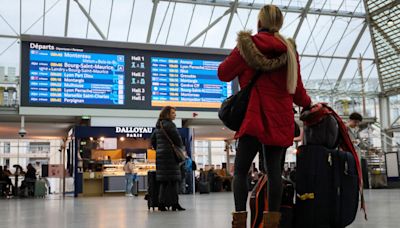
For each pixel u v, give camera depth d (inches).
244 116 120.6
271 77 120.5
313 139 144.5
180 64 701.9
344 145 147.9
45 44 645.3
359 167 143.3
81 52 658.8
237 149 124.1
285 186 137.8
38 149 1262.3
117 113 665.6
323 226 136.5
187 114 697.0
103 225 187.3
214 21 857.5
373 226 157.4
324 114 144.0
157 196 286.7
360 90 980.6
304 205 136.5
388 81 973.2
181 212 260.5
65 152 946.7
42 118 688.4
